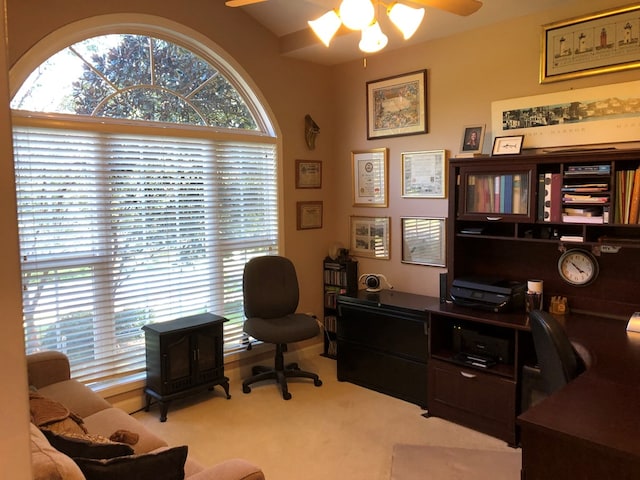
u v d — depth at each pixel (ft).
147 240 11.55
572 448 4.93
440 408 10.83
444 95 12.53
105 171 10.73
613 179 8.96
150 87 11.50
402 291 13.84
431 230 13.04
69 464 4.33
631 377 6.37
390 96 13.67
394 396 12.04
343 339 13.03
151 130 11.34
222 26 12.44
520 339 9.57
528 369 9.50
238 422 10.75
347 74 14.76
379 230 14.32
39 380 8.79
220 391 12.47
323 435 10.14
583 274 10.23
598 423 5.07
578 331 8.80
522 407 9.63
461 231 11.21
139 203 11.34
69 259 10.35
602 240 9.18
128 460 4.88
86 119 10.39
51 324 10.18
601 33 9.93
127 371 11.39
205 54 12.44
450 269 11.34
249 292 12.70
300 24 12.99
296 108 14.35
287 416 11.03
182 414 11.16
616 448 4.58
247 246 13.56
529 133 11.00
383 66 13.80
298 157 14.49
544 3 10.32
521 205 10.16
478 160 10.57
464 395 10.41
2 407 2.20
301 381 13.12
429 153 12.92
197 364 11.44
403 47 13.24
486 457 9.20
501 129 11.43
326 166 15.31
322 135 15.10
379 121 14.02
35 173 9.77
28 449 2.28
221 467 5.44
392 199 13.94
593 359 7.25
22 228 9.65
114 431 7.33
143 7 10.93
